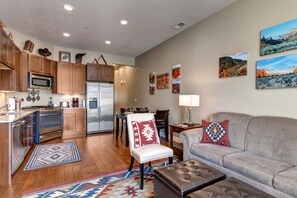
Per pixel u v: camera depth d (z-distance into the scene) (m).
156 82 5.37
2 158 2.34
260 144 2.28
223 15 3.23
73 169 2.82
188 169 1.86
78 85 5.42
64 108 5.01
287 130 2.10
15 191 2.16
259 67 2.66
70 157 3.35
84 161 3.16
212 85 3.47
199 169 1.85
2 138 2.35
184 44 4.20
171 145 3.49
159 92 5.23
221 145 2.65
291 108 2.31
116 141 4.59
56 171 2.74
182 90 4.29
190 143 2.75
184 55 4.21
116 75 8.45
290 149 1.99
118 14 3.38
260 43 2.64
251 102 2.79
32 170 2.76
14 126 2.57
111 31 4.23
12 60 3.30
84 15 3.42
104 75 5.77
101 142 4.48
